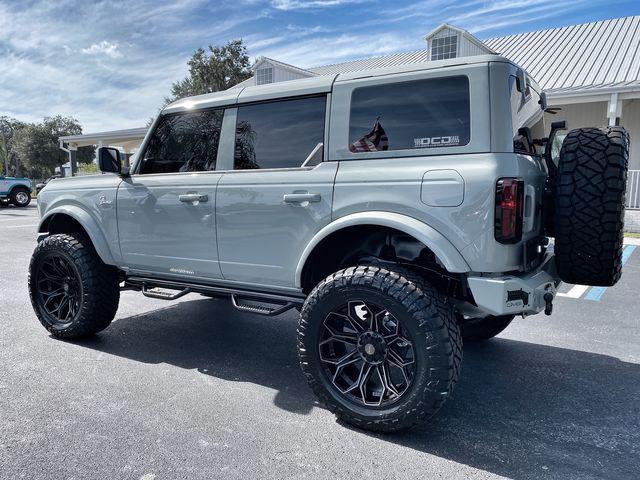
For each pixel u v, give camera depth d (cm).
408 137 261
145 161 373
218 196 318
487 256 234
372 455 238
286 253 296
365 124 274
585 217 250
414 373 244
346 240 302
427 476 221
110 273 397
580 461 234
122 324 453
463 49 1576
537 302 250
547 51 1633
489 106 240
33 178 5366
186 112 350
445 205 240
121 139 2120
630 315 485
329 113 286
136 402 291
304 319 274
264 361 365
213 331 436
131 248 368
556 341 411
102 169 355
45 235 431
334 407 268
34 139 4788
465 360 367
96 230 383
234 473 222
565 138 269
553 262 287
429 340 238
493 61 242
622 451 243
